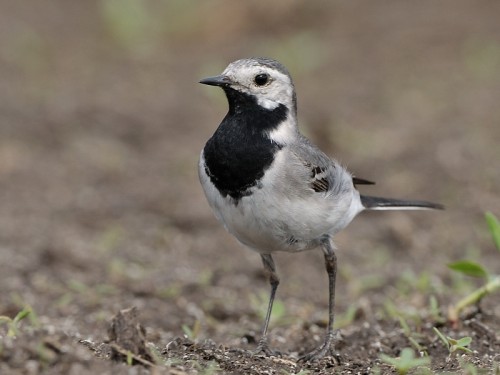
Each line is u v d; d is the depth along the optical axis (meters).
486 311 10.80
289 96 9.60
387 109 21.16
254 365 8.57
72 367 7.16
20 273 13.24
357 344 9.91
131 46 26.47
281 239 9.32
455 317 10.07
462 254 14.50
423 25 26.05
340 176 9.68
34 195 16.95
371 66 24.05
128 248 14.71
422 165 17.94
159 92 22.83
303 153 9.34
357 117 20.59
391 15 27.05
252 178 9.06
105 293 12.48
